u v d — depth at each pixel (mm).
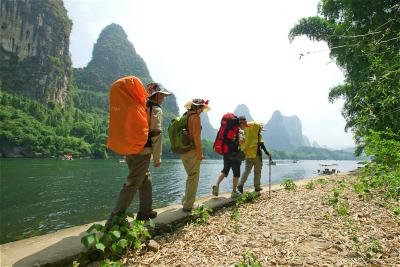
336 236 3885
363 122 5340
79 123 162250
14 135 116875
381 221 4328
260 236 4113
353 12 11164
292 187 8680
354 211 4992
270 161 7582
